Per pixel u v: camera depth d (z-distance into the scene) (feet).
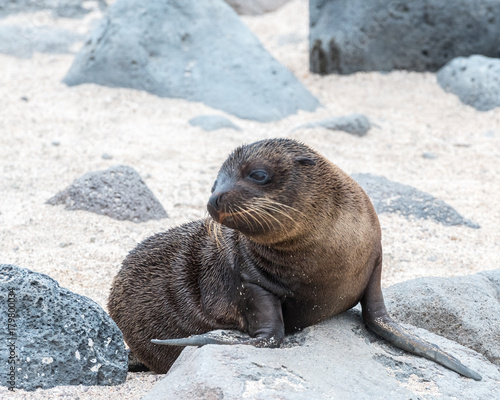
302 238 56.90
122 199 107.45
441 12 190.08
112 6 178.60
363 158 142.10
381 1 191.62
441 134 159.53
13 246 96.43
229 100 165.17
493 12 188.24
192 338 57.67
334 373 55.31
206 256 66.03
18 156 133.59
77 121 153.48
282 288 59.72
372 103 178.09
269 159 56.90
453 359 60.29
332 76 197.36
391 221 109.91
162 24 174.40
